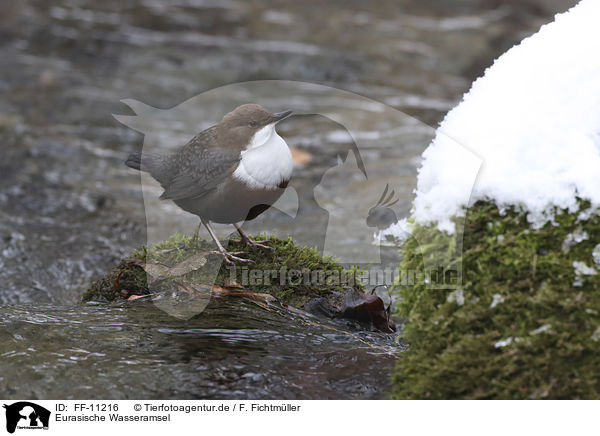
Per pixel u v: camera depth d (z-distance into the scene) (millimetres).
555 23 4461
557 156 4055
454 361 4086
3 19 19578
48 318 5426
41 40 18391
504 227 4070
